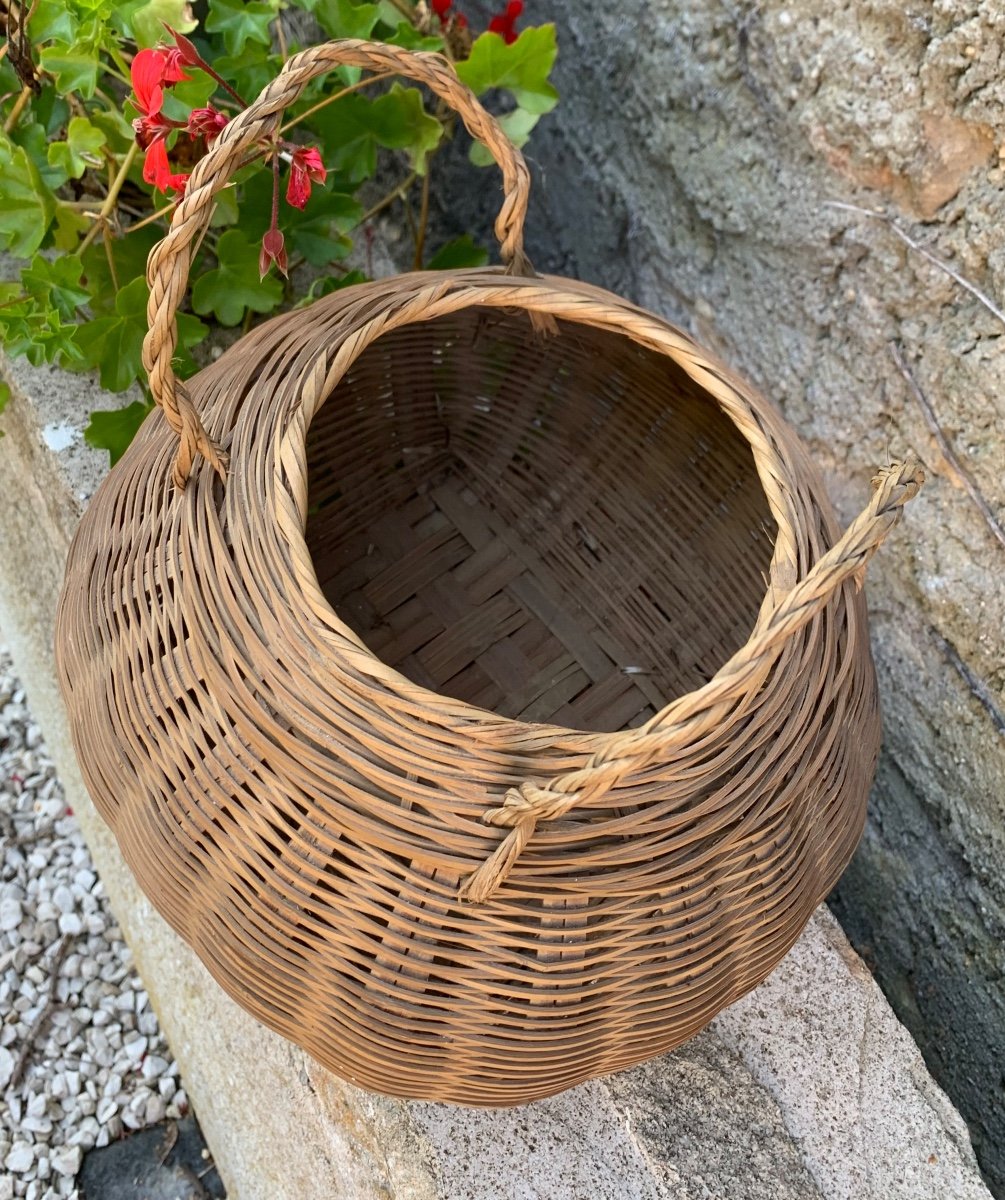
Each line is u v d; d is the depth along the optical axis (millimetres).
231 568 600
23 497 1059
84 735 680
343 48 600
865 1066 804
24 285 874
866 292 964
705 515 925
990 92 795
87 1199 1045
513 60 926
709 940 611
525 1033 593
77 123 826
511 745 545
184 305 1054
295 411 631
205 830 602
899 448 986
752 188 1044
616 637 993
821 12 891
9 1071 1093
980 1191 761
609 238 1306
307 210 965
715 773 576
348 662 557
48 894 1217
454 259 1097
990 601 927
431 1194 691
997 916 982
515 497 1038
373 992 586
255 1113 886
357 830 553
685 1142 732
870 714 699
